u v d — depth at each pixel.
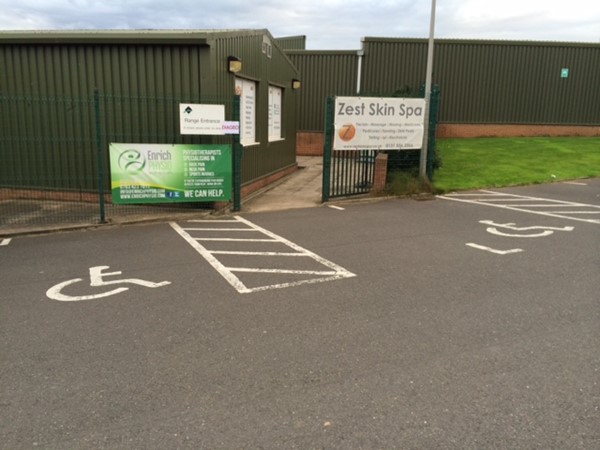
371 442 2.87
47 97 10.02
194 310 4.77
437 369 3.66
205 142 9.59
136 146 8.80
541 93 22.97
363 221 8.77
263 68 12.47
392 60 22.20
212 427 3.00
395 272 5.91
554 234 7.83
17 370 3.67
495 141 21.06
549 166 15.34
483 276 5.77
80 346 4.05
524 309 4.79
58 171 10.52
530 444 2.84
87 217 9.01
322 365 3.72
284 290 5.30
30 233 7.95
